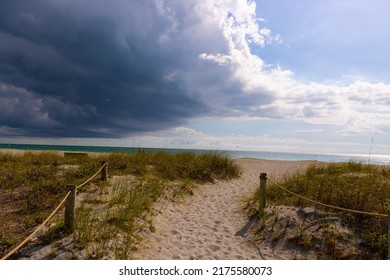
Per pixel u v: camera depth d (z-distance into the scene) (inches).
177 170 498.9
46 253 197.0
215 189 460.1
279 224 277.7
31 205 283.0
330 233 245.1
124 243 218.2
